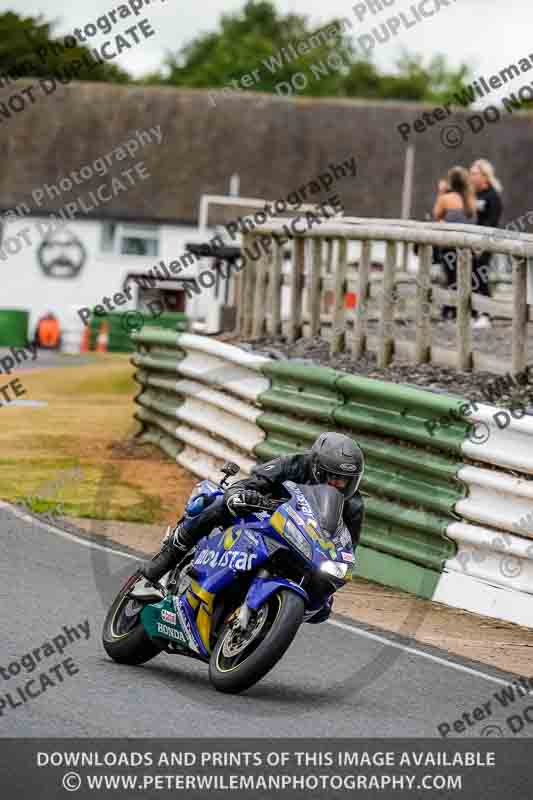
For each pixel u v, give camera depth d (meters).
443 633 31.80
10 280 179.50
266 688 25.14
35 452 53.50
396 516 36.78
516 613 33.28
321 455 24.80
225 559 24.55
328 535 23.89
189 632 25.03
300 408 41.25
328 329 59.16
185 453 50.50
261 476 25.25
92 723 21.80
